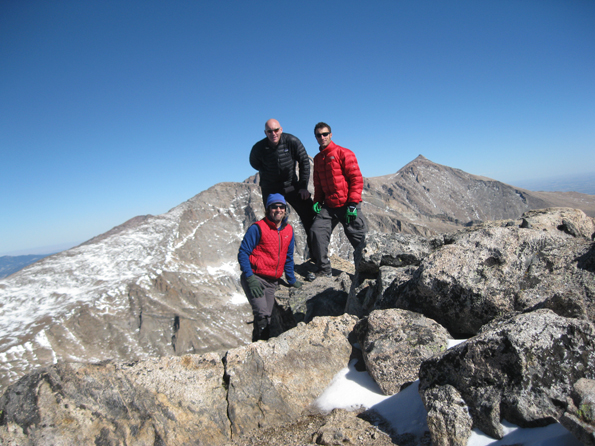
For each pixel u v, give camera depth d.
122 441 3.03
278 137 8.16
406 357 3.63
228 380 3.72
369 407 3.46
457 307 4.07
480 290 3.92
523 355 2.56
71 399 3.15
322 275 8.88
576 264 3.73
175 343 169.62
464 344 2.94
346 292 7.48
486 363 2.70
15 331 180.88
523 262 4.00
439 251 4.50
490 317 3.86
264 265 5.89
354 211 7.79
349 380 3.88
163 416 3.24
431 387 2.99
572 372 2.50
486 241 4.31
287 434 3.28
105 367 3.46
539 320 2.74
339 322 4.59
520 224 5.71
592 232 5.71
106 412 3.16
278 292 8.52
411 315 4.10
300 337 4.23
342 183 7.93
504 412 2.52
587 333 2.56
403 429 3.03
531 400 2.46
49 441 2.91
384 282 5.18
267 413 3.53
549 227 5.48
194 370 3.75
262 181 9.02
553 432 2.27
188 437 3.21
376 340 3.85
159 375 3.56
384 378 3.58
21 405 3.07
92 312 194.75
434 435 2.64
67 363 3.42
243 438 3.33
